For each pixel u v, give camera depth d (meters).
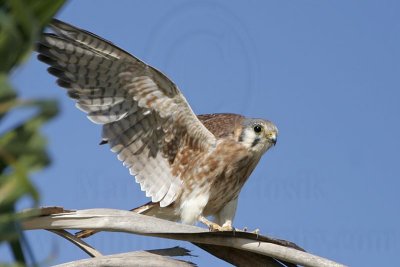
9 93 2.96
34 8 3.53
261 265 8.66
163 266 7.77
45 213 8.05
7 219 3.32
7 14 3.36
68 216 8.18
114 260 7.66
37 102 2.94
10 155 2.99
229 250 8.63
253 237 8.44
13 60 3.24
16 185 3.11
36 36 3.19
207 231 8.35
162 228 8.32
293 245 8.53
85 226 8.24
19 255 3.99
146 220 8.37
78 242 8.33
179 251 8.45
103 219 8.23
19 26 3.31
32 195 3.05
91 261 7.56
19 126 3.05
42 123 3.01
